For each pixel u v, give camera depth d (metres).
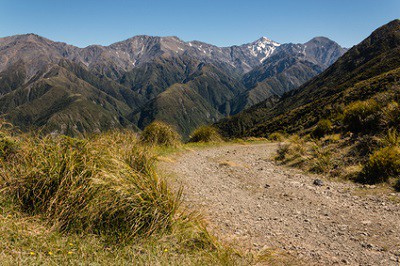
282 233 4.93
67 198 4.24
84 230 4.05
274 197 7.17
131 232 4.09
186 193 6.95
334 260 3.93
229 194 7.33
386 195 6.73
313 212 6.01
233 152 15.08
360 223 5.27
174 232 4.30
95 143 5.70
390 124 10.85
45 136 5.31
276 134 25.98
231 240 4.52
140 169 5.55
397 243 4.36
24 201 4.47
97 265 3.33
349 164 9.55
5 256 3.12
